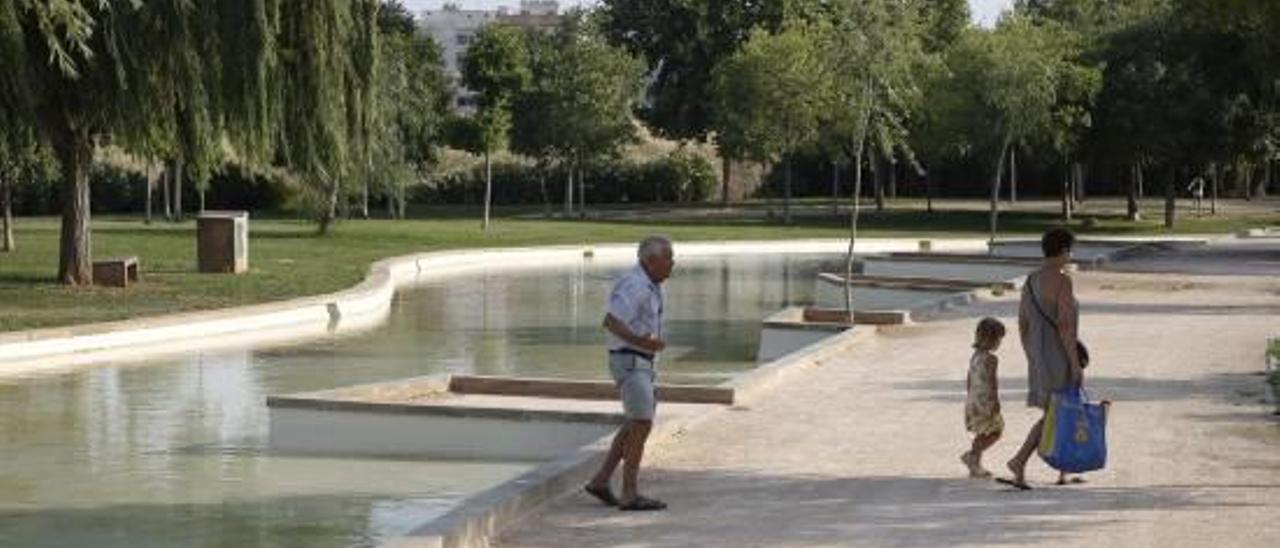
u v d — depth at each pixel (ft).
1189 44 186.29
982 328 37.63
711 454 41.57
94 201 228.63
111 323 78.89
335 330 89.25
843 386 54.90
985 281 107.04
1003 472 38.50
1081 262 123.13
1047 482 37.19
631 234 182.50
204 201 226.38
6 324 78.48
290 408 51.90
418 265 136.15
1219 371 58.13
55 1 71.51
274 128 97.86
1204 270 121.60
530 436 49.85
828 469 39.27
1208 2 56.90
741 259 156.97
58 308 86.99
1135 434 43.91
